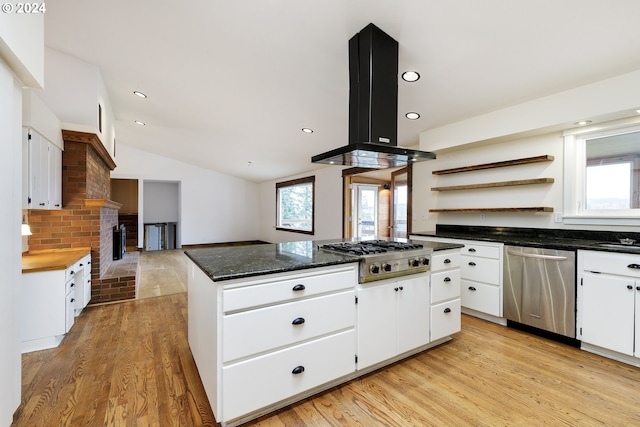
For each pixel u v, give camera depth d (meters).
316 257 1.95
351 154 2.28
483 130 3.26
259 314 1.56
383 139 2.19
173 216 9.13
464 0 1.82
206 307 1.70
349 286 1.91
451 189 3.70
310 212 7.23
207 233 8.91
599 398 1.80
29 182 2.46
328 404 1.75
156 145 7.01
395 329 2.15
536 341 2.59
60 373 2.07
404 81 2.76
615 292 2.21
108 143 4.35
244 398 1.53
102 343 2.55
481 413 1.67
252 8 2.14
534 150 3.11
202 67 3.08
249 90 3.44
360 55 2.22
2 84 1.43
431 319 2.38
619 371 2.10
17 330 1.62
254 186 9.72
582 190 2.86
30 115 2.45
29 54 1.54
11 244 1.53
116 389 1.88
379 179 6.27
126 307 3.52
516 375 2.06
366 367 2.02
